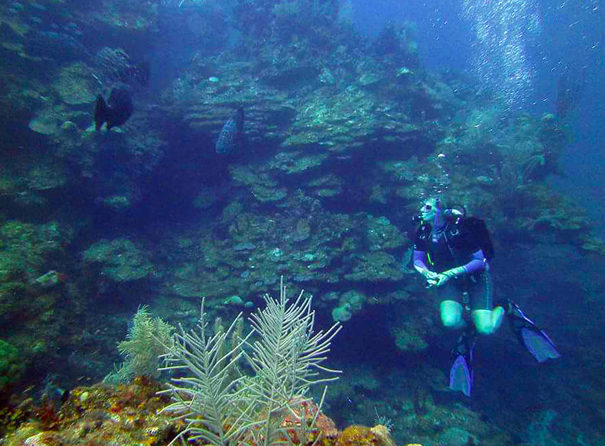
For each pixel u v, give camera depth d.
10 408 2.27
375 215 10.13
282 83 12.92
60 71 9.45
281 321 2.27
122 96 3.72
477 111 14.38
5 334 5.04
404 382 7.73
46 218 7.48
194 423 1.93
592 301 10.47
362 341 8.36
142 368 3.40
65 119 8.41
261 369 2.20
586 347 8.89
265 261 8.24
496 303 4.96
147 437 1.82
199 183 11.53
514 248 10.66
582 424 6.89
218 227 10.18
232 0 19.39
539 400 7.63
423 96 13.08
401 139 10.40
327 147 9.91
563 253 12.62
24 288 5.53
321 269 7.78
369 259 8.25
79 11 11.98
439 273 4.95
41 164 7.74
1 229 6.48
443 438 6.45
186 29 18.62
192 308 7.53
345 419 6.67
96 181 8.68
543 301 10.66
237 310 7.51
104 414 1.93
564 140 12.34
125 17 13.20
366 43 16.94
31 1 10.08
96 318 6.57
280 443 1.89
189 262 9.17
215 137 10.42
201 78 13.53
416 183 10.02
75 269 7.06
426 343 7.80
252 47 15.34
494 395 7.88
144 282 7.81
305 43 13.68
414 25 18.33
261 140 10.70
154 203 11.02
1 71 7.90
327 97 11.93
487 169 10.98
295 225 9.07
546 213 9.53
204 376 1.93
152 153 10.02
